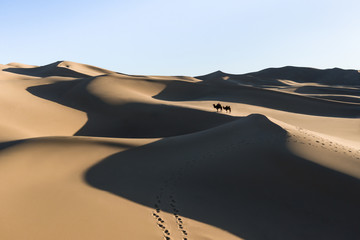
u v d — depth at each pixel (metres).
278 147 16.83
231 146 17.42
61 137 17.84
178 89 69.81
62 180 11.85
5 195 9.49
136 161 15.61
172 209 10.62
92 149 16.61
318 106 60.38
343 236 10.57
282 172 14.40
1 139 22.44
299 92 109.50
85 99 47.72
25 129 29.42
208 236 9.00
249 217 10.98
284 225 10.80
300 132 20.23
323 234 10.55
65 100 47.66
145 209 10.18
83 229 8.00
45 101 44.22
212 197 12.16
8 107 35.78
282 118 43.72
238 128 20.67
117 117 39.97
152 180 13.29
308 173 14.34
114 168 14.30
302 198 12.59
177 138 20.53
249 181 13.61
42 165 13.13
